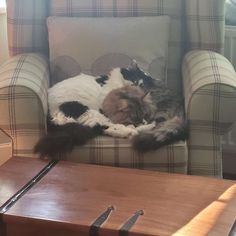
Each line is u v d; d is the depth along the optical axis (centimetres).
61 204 140
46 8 226
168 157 170
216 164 180
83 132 173
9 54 228
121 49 211
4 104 176
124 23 214
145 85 191
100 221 131
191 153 180
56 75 213
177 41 224
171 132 171
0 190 148
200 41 221
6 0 223
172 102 185
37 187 149
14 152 183
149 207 137
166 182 151
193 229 127
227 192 145
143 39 212
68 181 153
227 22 235
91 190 147
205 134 179
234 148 242
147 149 169
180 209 136
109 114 182
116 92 186
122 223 130
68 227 131
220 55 209
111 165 172
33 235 136
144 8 221
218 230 127
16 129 179
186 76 198
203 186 148
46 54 228
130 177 154
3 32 246
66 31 213
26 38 224
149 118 179
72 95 187
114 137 175
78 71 210
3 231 138
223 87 175
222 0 214
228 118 177
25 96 176
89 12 222
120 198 142
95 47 211
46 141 172
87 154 172
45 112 181
